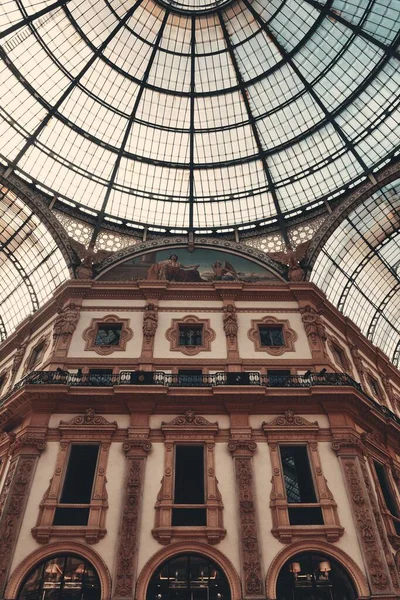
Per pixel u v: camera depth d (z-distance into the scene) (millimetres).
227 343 19625
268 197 27531
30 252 26312
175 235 26672
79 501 15016
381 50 22984
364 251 27719
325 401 17234
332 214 25250
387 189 24828
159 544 14000
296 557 14047
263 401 17172
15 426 17703
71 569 13602
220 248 25406
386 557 14219
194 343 19938
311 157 26594
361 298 29594
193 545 14000
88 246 24438
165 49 26453
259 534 14266
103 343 19766
